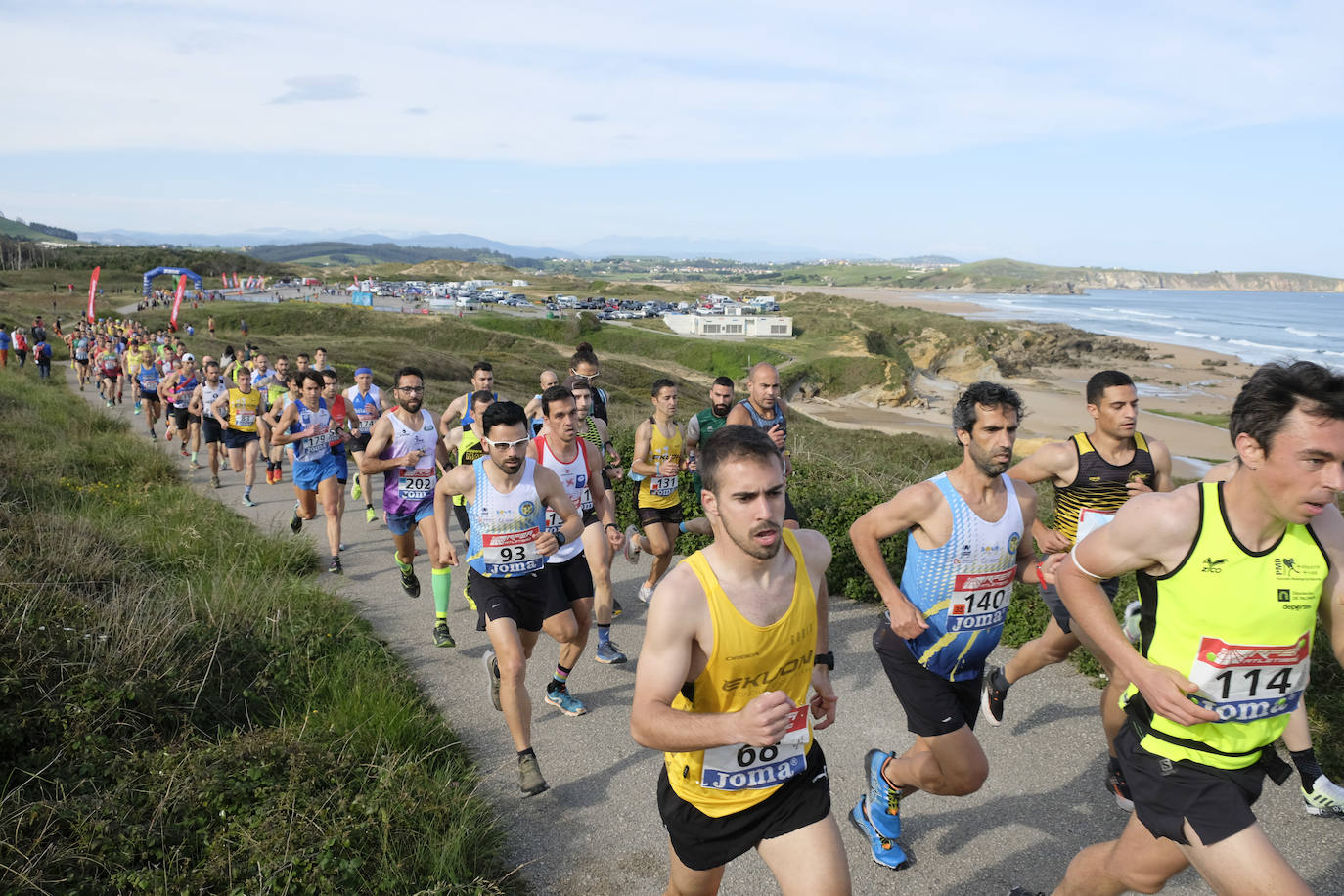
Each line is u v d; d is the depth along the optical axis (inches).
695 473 283.6
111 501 388.5
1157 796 102.7
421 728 190.7
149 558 305.1
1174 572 97.0
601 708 215.0
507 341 3063.5
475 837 150.8
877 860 147.9
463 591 314.3
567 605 201.0
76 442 526.3
